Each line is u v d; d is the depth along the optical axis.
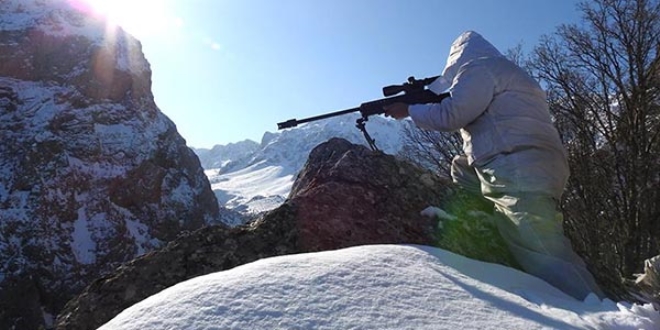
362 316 2.44
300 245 4.37
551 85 17.83
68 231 51.00
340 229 4.44
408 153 20.61
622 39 16.62
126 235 54.44
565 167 3.85
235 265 4.24
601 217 16.83
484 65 3.82
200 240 4.43
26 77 61.41
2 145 54.78
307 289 2.63
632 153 16.05
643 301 3.99
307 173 5.41
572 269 3.51
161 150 65.56
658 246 15.57
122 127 62.84
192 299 2.50
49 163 54.06
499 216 4.04
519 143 3.71
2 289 44.00
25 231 48.19
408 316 2.49
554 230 3.62
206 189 71.00
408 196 4.82
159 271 4.24
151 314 2.41
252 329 2.29
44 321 45.28
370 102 4.55
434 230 4.50
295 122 4.67
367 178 4.89
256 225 4.57
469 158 4.09
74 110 60.34
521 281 3.35
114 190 57.00
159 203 61.31
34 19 65.94
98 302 4.09
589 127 17.53
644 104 15.97
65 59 64.06
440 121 3.86
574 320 2.71
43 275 46.88
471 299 2.79
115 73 65.75
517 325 2.54
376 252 3.32
